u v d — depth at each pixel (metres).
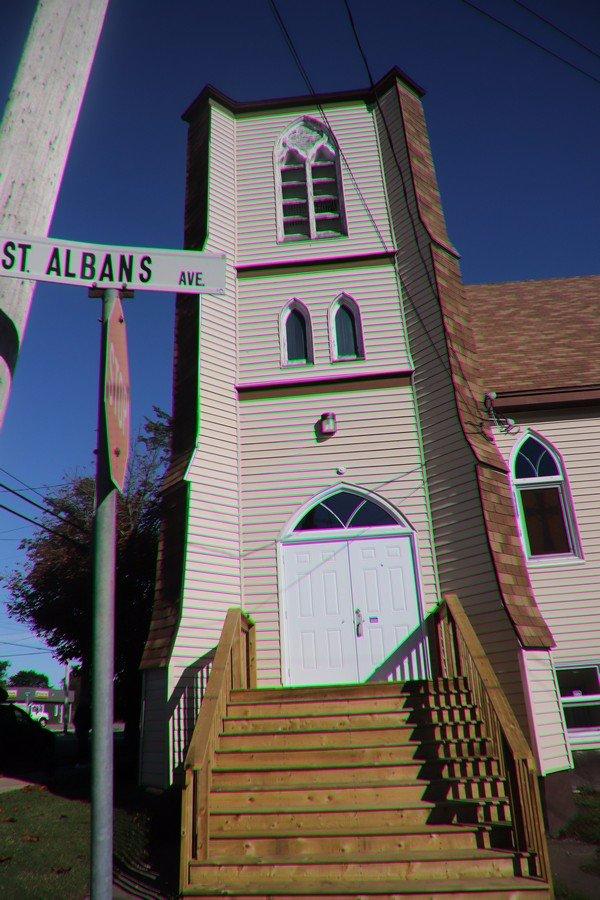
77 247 4.00
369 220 13.53
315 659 10.80
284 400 12.18
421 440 11.67
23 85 4.11
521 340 13.82
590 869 6.73
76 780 11.93
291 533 11.44
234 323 12.87
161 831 8.14
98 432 3.69
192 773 6.64
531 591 10.31
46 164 4.04
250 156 14.41
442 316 12.01
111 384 3.74
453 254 12.95
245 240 13.60
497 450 11.40
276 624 10.96
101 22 4.62
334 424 11.91
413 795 7.21
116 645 18.52
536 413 12.12
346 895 5.89
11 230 3.83
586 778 9.94
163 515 11.31
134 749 17.22
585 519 11.56
